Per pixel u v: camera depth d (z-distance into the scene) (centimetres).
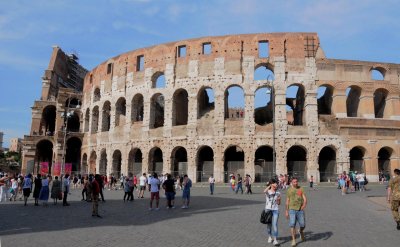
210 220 2325
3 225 2136
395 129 6450
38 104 9538
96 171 7781
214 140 6450
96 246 1534
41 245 1557
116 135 7500
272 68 6644
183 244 1585
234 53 6675
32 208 3155
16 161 16912
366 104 6462
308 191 4878
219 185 6016
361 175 4962
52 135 9812
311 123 6303
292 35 6644
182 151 7388
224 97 6569
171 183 3075
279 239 1738
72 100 9575
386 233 1878
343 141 6284
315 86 6438
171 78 6962
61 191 3856
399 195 2003
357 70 6569
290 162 6341
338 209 2920
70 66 11831
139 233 1852
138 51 7550
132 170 7188
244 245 1588
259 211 2798
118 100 7688
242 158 6975
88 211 2872
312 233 1888
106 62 8162
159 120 8200
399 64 6700
